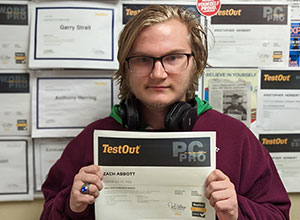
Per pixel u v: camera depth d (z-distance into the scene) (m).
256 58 0.93
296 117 0.95
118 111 0.78
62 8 0.88
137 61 0.66
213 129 0.75
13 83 0.90
